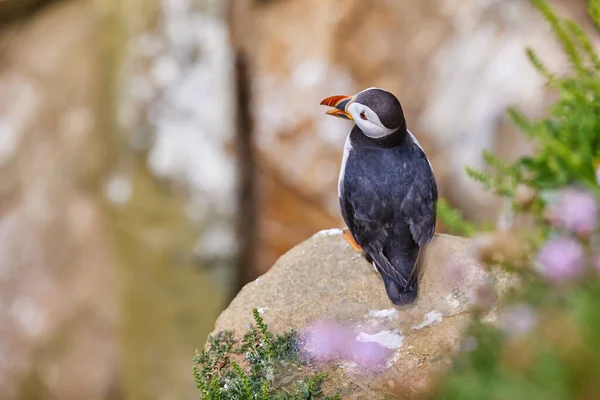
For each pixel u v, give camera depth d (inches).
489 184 288.8
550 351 120.3
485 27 514.9
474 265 257.4
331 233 298.0
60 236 559.2
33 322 554.9
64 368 554.3
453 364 161.9
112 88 556.1
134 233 552.1
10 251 558.3
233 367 228.8
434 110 518.9
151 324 553.0
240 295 276.1
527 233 214.5
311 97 524.4
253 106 540.1
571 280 145.1
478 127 490.3
